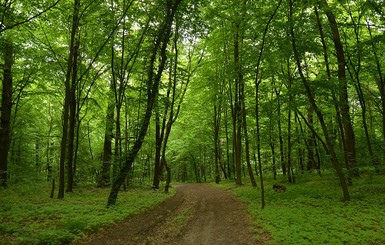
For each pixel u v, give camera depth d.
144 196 20.72
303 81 14.73
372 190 15.67
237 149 29.20
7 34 17.72
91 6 18.05
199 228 11.98
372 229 9.46
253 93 24.34
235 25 18.92
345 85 16.20
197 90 32.69
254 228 11.05
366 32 21.42
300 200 15.67
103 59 22.22
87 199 17.97
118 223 11.73
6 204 13.88
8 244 7.96
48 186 24.91
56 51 21.38
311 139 25.11
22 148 31.31
